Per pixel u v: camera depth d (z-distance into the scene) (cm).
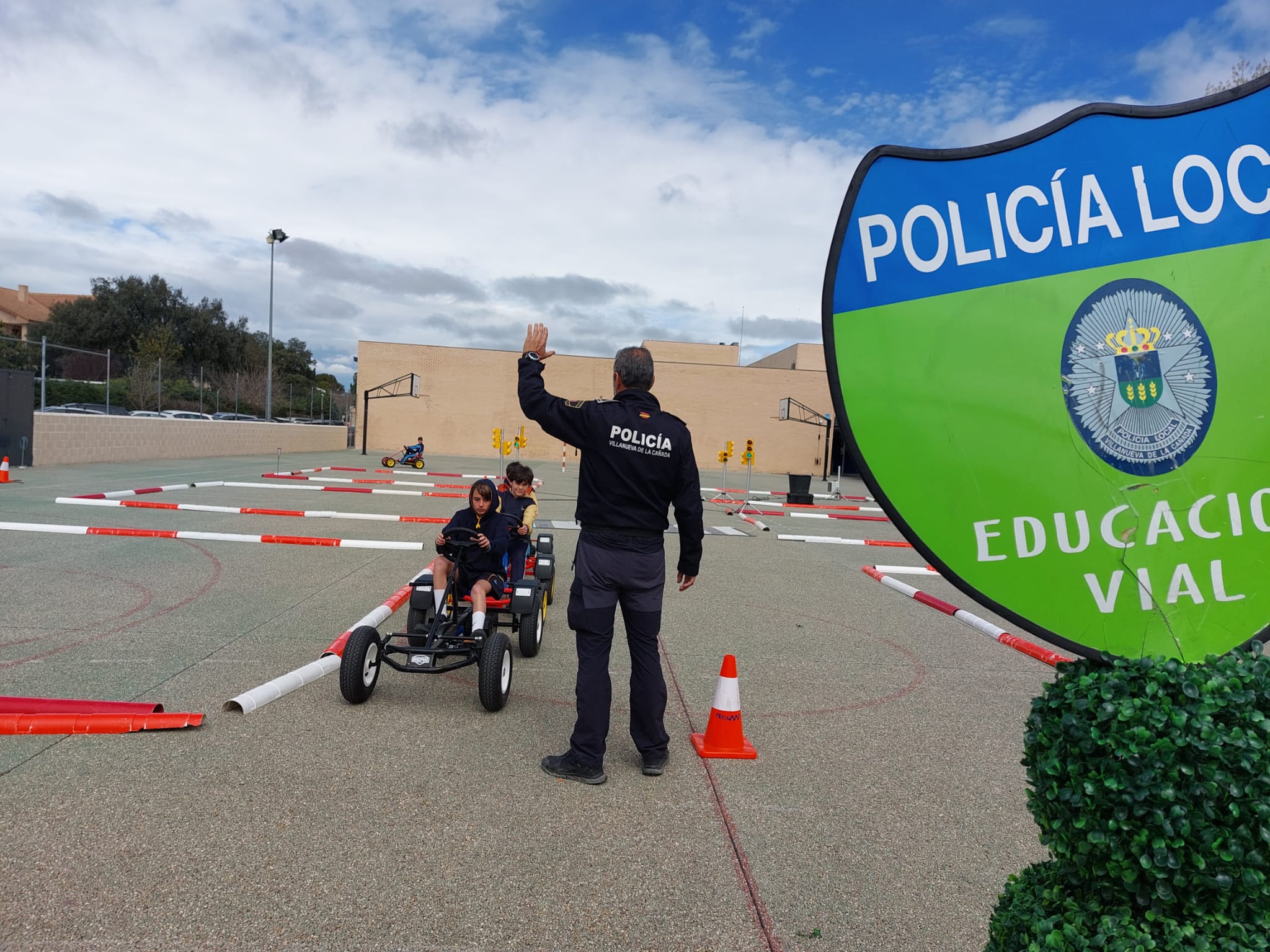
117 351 5172
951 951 235
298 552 893
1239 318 155
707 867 276
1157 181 157
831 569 998
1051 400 155
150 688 425
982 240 156
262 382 4934
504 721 411
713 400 4150
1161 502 155
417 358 4034
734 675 381
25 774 317
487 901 248
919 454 155
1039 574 155
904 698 490
